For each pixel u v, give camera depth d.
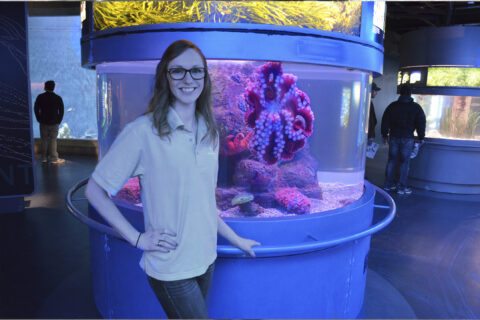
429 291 2.82
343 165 2.17
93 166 7.18
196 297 1.38
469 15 9.12
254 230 1.84
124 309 2.22
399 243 3.72
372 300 2.66
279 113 1.95
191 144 1.33
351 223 2.08
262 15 1.75
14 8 4.12
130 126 1.31
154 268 1.36
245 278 1.95
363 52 1.97
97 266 2.40
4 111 4.18
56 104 7.15
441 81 5.79
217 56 1.72
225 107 1.90
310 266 2.03
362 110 2.18
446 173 5.79
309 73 1.97
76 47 8.74
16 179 4.30
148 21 1.83
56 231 3.81
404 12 9.26
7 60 4.13
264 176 1.97
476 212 4.83
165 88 1.32
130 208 1.94
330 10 1.85
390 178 5.84
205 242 1.40
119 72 1.99
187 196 1.33
